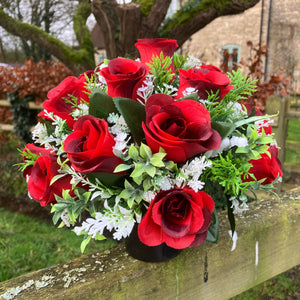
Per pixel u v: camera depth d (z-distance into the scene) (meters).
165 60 0.73
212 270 0.88
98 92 0.65
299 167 3.21
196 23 2.21
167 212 0.62
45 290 0.70
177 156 0.61
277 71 6.15
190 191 0.61
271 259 1.03
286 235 1.04
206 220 0.63
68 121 0.73
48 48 2.38
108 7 2.02
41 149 0.76
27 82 3.20
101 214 0.63
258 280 1.01
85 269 0.77
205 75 0.73
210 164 0.61
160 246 0.76
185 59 0.83
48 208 0.80
